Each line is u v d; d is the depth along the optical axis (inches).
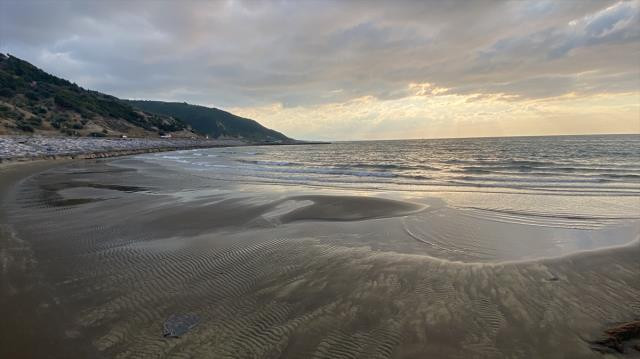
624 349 156.7
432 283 228.4
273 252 294.7
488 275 240.5
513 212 446.3
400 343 164.6
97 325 180.5
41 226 385.7
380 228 376.2
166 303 205.2
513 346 161.2
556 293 212.2
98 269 257.4
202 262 271.4
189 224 394.9
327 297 210.5
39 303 204.7
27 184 751.1
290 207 488.4
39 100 3282.5
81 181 810.8
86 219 419.2
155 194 612.7
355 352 158.6
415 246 313.4
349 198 548.4
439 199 542.6
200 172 1054.4
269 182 795.4
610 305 196.9
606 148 1882.4
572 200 517.0
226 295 215.5
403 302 203.0
